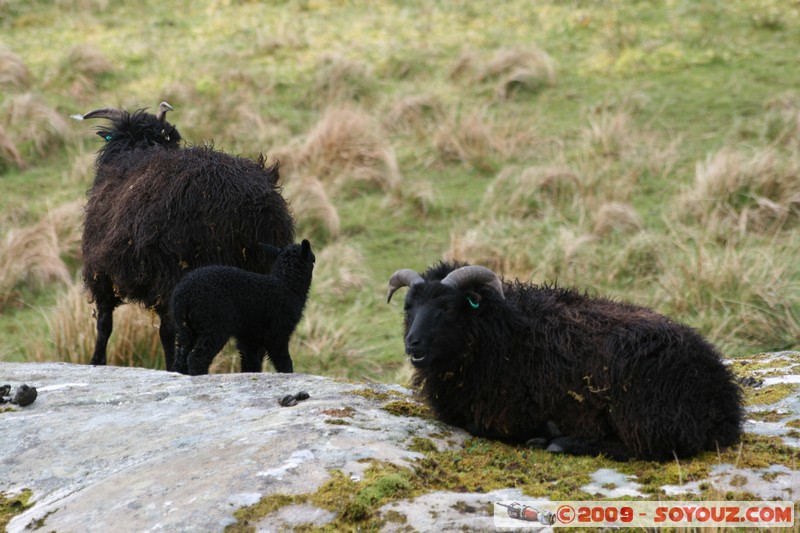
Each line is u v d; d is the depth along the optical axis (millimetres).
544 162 15898
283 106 18266
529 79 18484
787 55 19109
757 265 12031
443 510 4957
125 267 8430
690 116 17031
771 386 7289
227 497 5082
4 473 5906
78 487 5617
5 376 7828
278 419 6113
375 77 19172
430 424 6293
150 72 19484
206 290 7434
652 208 14312
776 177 13938
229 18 22359
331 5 22922
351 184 15406
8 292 12781
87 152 16656
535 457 5879
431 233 14234
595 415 5914
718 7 21594
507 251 12953
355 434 5816
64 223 14016
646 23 21078
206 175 8414
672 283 11914
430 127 17203
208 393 6926
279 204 8734
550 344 6000
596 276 12273
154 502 5164
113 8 22812
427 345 5957
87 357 10922
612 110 17359
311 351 11305
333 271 13156
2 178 15984
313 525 4871
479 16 22031
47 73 19281
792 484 5328
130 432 6246
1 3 22297
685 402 5703
